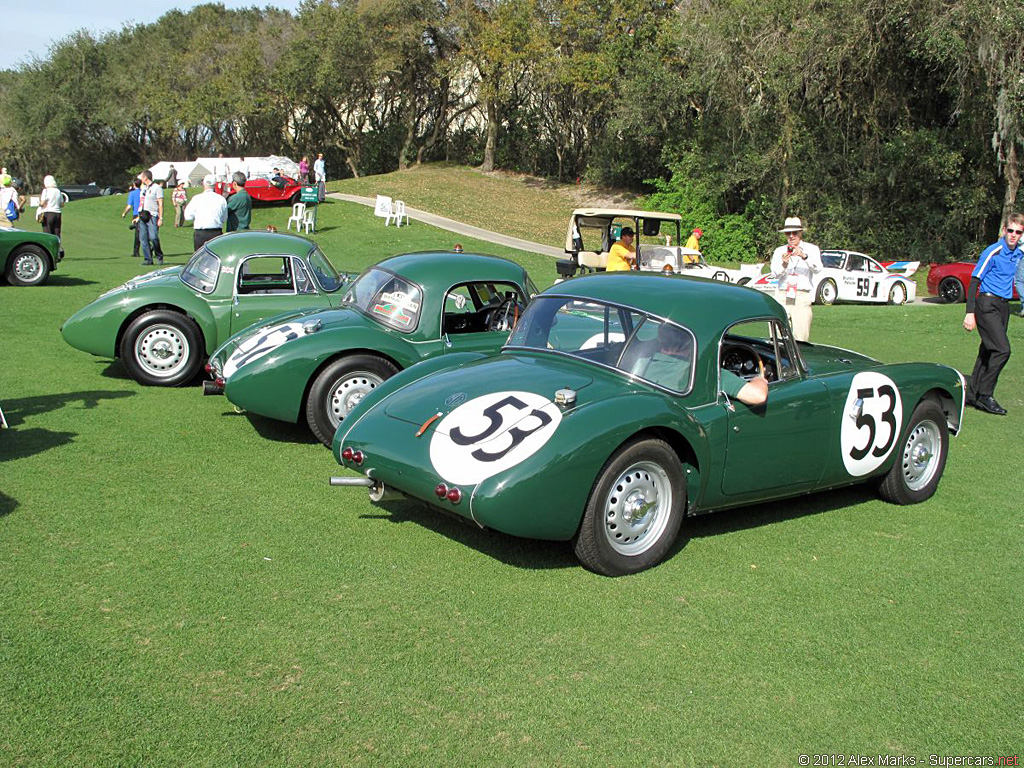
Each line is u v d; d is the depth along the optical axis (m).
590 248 15.12
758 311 5.42
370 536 5.06
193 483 5.81
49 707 3.24
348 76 53.03
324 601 4.21
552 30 46.91
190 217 13.87
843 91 31.02
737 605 4.44
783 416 5.34
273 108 55.53
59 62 61.34
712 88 33.22
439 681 3.58
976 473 7.08
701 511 5.17
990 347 9.13
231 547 4.79
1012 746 3.37
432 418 4.81
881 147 31.34
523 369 5.16
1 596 4.07
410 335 6.98
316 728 3.22
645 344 5.12
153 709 3.27
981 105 27.81
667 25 40.06
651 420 4.68
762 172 33.09
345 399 6.76
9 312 12.07
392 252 28.00
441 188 48.47
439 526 5.28
